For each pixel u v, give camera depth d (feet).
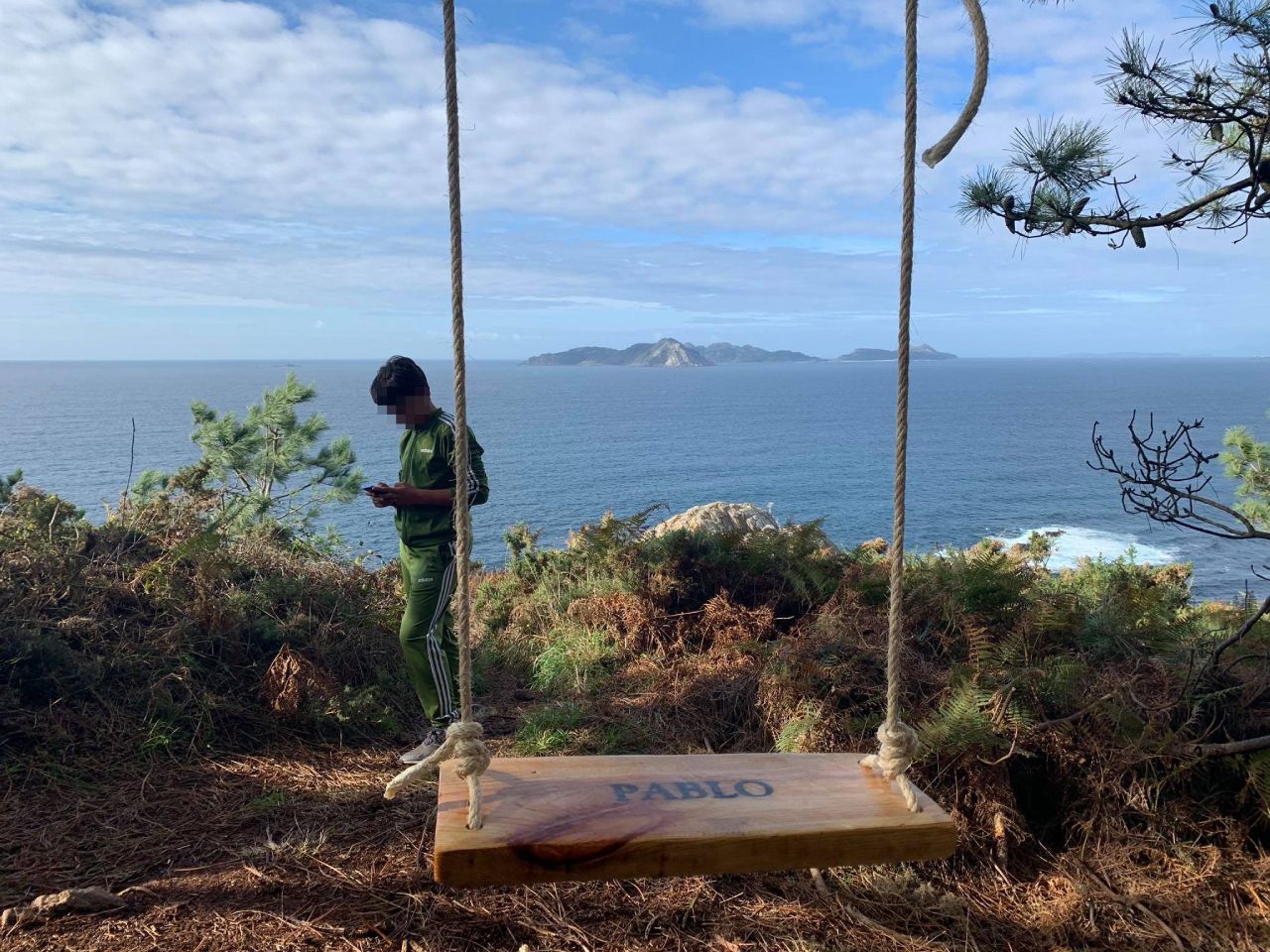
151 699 14.47
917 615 16.61
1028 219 13.32
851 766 7.66
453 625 15.25
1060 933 9.92
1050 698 12.85
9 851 10.85
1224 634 14.87
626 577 22.75
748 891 10.58
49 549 16.88
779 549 22.31
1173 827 11.51
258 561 19.45
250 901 9.96
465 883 5.91
